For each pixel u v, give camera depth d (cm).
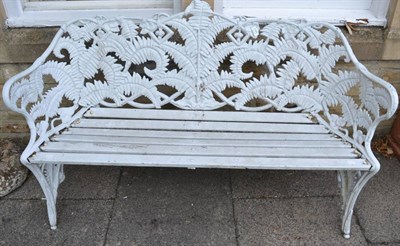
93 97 222
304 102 223
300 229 212
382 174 249
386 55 239
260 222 216
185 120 220
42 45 232
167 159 185
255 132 211
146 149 191
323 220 217
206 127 213
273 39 212
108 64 216
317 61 214
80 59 214
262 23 211
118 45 212
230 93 246
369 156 184
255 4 238
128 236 208
